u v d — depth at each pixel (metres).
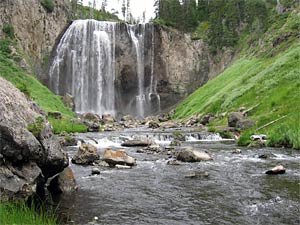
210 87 94.19
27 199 14.83
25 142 14.54
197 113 78.12
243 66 93.81
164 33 123.81
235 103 68.56
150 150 34.66
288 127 38.16
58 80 109.44
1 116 14.35
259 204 16.41
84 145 27.33
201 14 142.62
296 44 80.81
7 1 102.75
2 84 16.61
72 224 13.80
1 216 11.73
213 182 20.86
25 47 104.00
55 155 16.16
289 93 56.78
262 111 56.44
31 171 14.93
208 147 38.22
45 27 111.62
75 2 157.75
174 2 135.88
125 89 117.69
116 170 24.36
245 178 21.80
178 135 48.19
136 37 119.88
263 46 97.75
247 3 132.75
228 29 131.62
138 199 17.42
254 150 34.78
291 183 20.23
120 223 14.12
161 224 14.03
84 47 113.81
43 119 16.73
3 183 13.69
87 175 22.53
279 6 120.88
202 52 127.44
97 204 16.50
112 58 116.38
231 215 14.98
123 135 48.44
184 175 22.75
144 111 117.56
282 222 14.06
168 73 122.06
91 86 113.12
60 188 18.34
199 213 15.33
